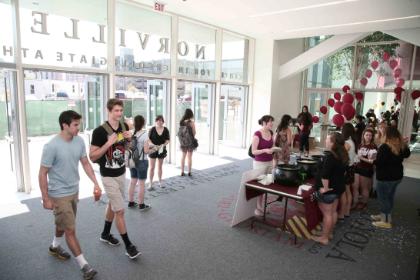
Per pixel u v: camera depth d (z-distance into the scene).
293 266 3.08
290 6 5.90
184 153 6.23
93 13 5.62
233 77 9.18
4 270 2.82
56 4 5.09
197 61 7.84
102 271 2.86
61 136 2.63
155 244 3.41
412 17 6.39
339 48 8.59
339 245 3.57
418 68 8.73
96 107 6.25
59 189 2.61
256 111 9.83
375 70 9.55
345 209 4.39
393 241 3.71
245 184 3.84
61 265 2.93
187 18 7.26
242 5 6.01
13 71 4.68
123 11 6.11
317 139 10.75
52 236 3.50
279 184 3.73
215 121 8.65
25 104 4.86
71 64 5.39
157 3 6.03
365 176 4.68
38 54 4.95
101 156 2.81
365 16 6.40
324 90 10.56
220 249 3.36
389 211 4.12
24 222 3.85
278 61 9.55
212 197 5.06
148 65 6.68
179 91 7.55
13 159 5.27
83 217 4.06
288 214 4.43
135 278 2.77
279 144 4.70
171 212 4.36
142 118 4.18
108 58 5.93
